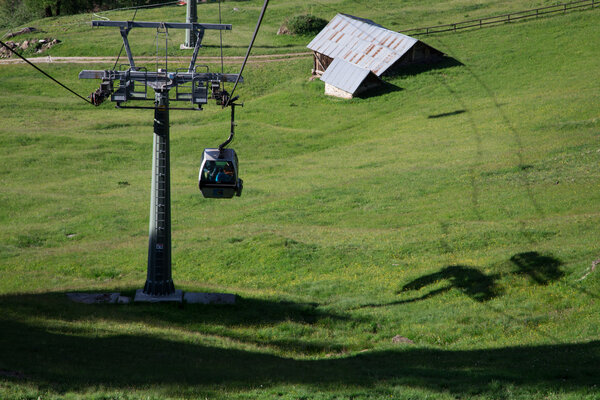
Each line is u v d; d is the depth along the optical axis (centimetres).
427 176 11625
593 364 4053
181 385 3569
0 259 8731
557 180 10144
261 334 5703
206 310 6353
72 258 8725
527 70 18050
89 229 10238
